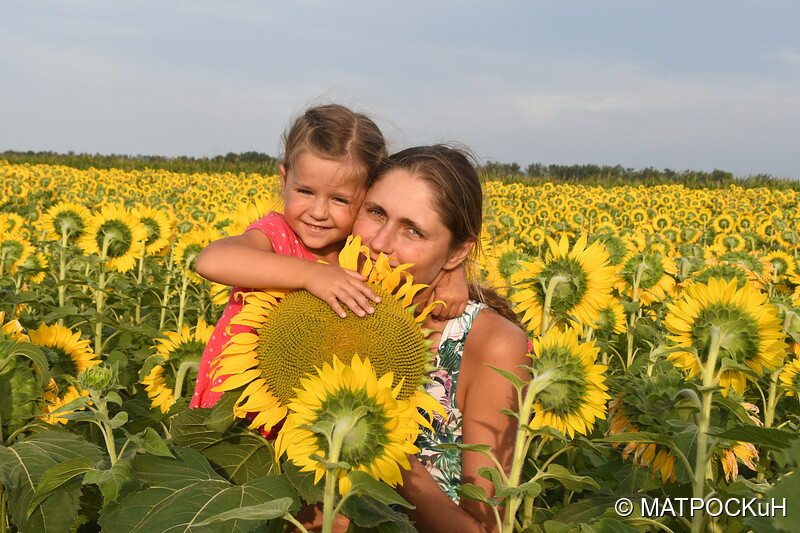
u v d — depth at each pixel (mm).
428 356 2146
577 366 2174
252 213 3951
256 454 2457
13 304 5258
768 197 30797
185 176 36219
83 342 3488
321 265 2205
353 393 1661
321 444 1698
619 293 5816
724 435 1756
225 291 4094
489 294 3168
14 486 2160
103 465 2193
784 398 3998
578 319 3363
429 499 2414
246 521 1959
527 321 3547
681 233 14008
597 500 2607
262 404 2145
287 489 2078
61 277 6434
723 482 2766
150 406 4324
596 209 19766
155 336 5238
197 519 1952
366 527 2020
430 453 2754
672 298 5750
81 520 2627
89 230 6391
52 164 44156
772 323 2318
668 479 2762
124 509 2012
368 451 1667
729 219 18094
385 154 2945
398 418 1670
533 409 2258
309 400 1667
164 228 7133
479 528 2467
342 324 2072
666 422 2559
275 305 2240
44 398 3074
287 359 2098
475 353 2764
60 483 2129
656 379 2871
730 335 2357
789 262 7734
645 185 41656
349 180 2816
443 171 2602
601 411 2205
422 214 2547
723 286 2377
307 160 2818
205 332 4105
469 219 2678
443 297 2756
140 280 7133
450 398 2771
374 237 2602
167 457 2229
